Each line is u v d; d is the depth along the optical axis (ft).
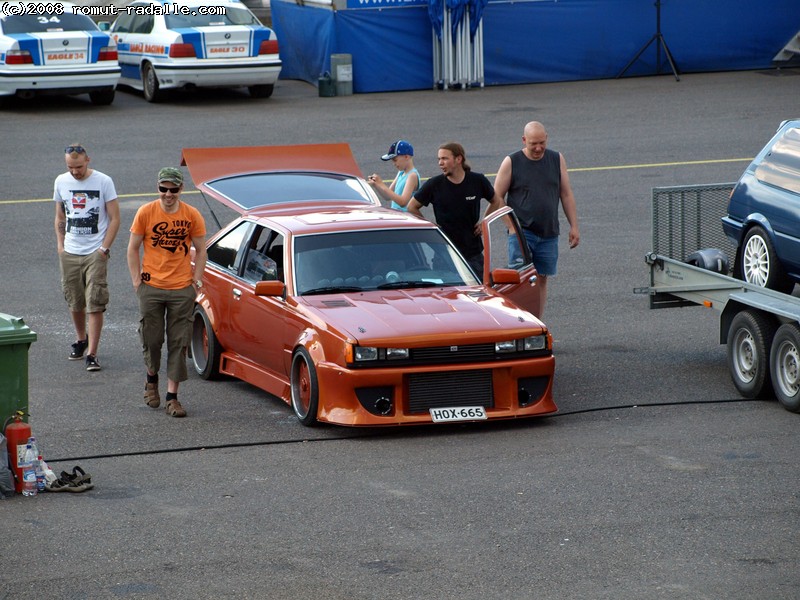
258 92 202.08
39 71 180.14
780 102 188.44
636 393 71.92
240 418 68.64
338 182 84.07
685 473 56.65
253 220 77.05
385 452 61.31
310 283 70.33
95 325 78.89
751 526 49.60
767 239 84.02
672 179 140.67
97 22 237.25
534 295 75.31
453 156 77.00
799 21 222.89
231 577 45.16
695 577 44.55
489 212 79.92
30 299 97.81
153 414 69.62
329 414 64.59
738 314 70.69
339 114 184.85
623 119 178.19
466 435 64.39
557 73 217.36
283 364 69.92
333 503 53.47
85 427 66.80
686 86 206.59
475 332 64.75
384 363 63.72
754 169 86.48
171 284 69.26
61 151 157.79
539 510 52.06
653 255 79.30
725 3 219.82
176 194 68.80
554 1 213.87
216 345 77.61
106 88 187.11
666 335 85.97
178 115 184.55
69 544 48.75
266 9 252.42
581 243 115.03
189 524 51.01
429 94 205.87
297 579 44.91
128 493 55.31
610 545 47.85
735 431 63.57
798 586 43.62
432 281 72.02
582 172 146.00
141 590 43.98
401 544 48.32
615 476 56.49
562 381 75.05
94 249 79.36
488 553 47.24
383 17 207.92
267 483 56.49
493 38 213.46
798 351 65.67
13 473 55.42
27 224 122.93
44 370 79.30
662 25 219.00
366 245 72.79
